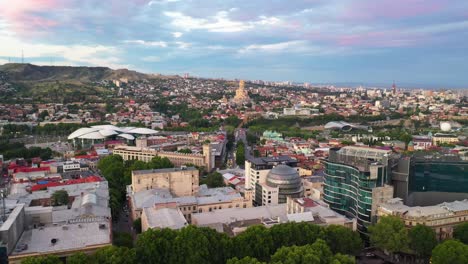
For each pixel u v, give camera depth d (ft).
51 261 646.33
